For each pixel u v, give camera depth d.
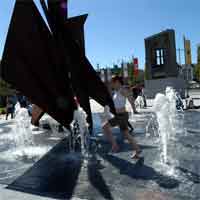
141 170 4.85
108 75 28.36
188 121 10.48
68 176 4.75
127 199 3.66
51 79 6.90
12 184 4.40
